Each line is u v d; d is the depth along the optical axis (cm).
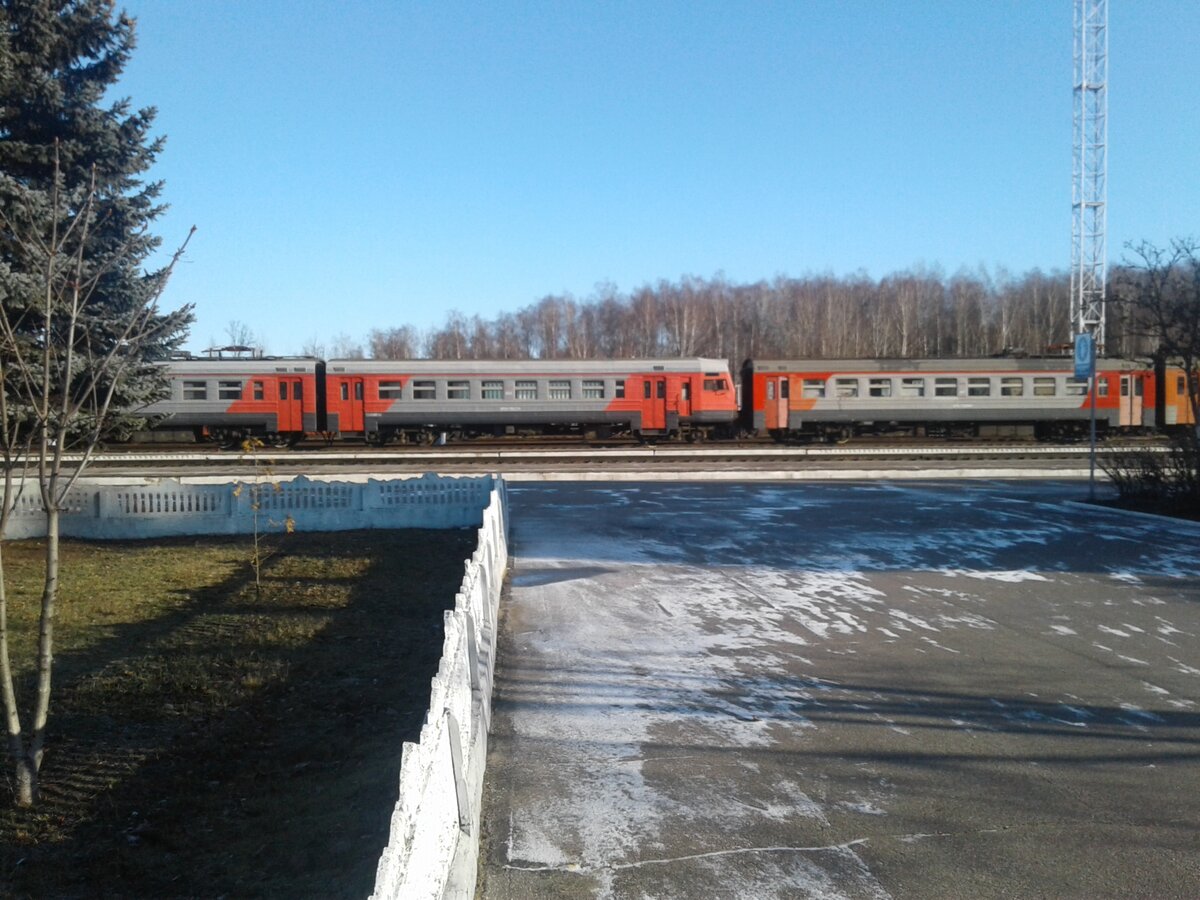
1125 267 3681
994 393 3644
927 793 557
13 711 548
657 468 2662
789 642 905
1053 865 468
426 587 1148
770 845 493
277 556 1374
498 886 453
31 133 1402
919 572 1254
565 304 7762
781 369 3625
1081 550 1406
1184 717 688
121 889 449
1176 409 3644
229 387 3456
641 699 738
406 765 318
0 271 1076
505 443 3709
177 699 720
